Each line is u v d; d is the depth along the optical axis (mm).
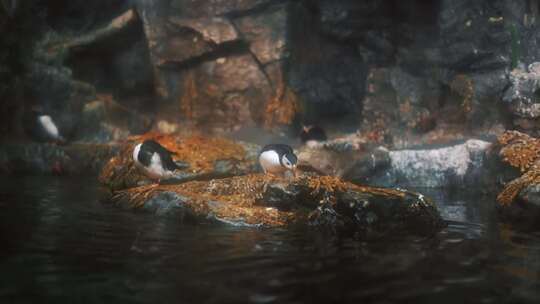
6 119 14836
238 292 4961
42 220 7926
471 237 7551
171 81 18062
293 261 6047
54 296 4789
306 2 17453
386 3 17000
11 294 4801
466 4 15148
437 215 8555
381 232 7848
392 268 5812
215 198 8617
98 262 5855
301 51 17719
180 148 13117
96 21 17375
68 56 16234
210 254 6305
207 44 17422
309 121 17797
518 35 14688
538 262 6152
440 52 15766
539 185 8930
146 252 6332
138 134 16797
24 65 15492
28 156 13875
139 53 17688
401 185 13156
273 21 17312
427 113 15883
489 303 4785
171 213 8523
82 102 15992
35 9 15969
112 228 7629
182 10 17656
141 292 4934
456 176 12945
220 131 17656
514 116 14133
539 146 11602
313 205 8547
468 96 15180
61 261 5836
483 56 14969
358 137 16172
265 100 17625
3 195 10008
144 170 9953
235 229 7824
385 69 16656
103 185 11648
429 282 5336
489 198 11328
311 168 13086
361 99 17578
